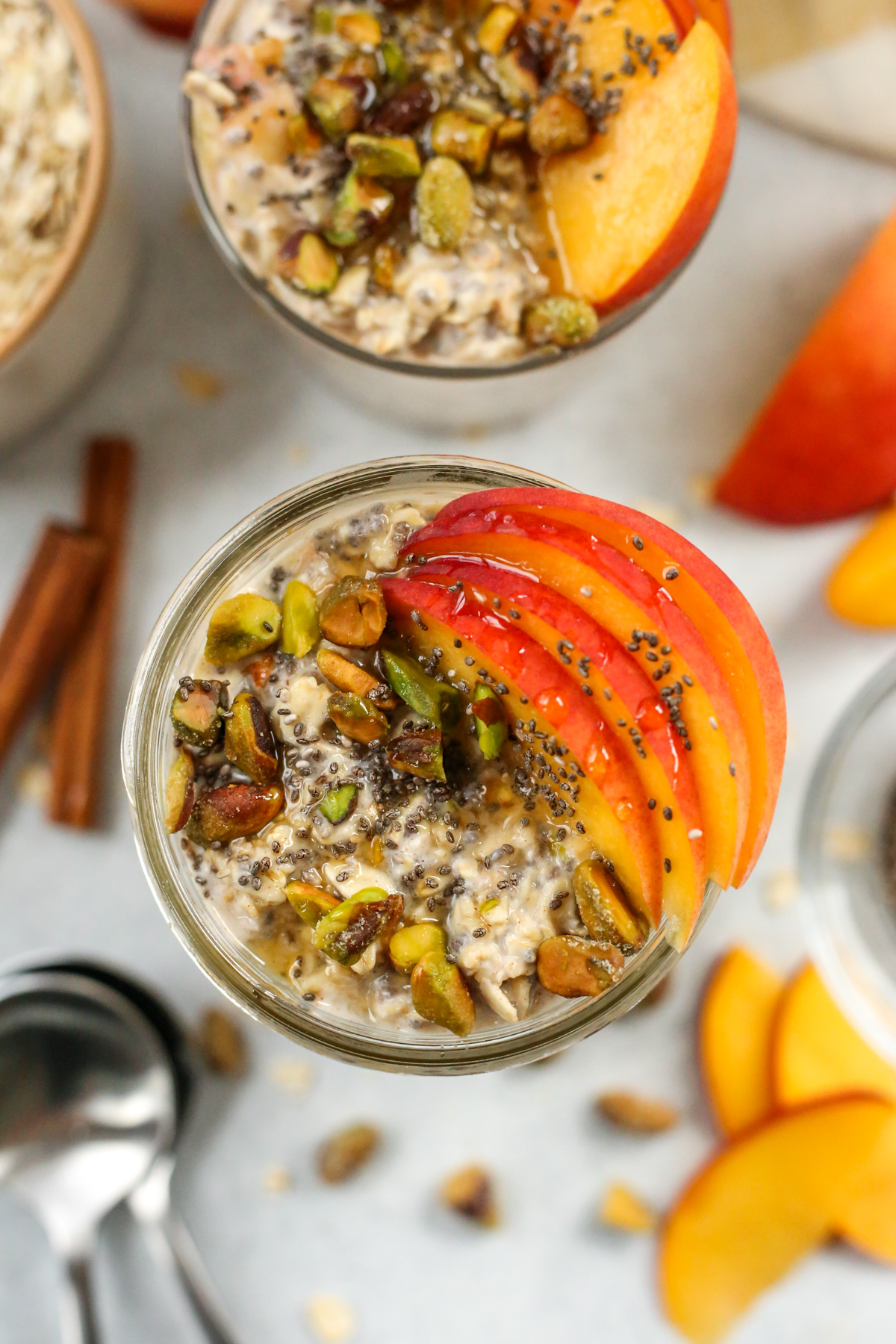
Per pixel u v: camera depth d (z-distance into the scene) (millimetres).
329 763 260
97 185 303
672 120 277
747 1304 344
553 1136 345
